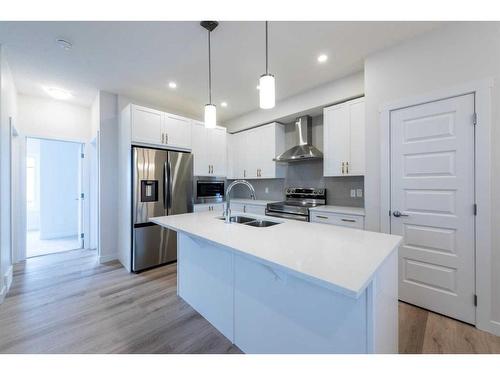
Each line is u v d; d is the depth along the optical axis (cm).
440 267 202
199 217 232
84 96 355
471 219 186
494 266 177
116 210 350
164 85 318
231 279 172
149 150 317
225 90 336
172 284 268
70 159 512
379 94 237
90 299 231
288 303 134
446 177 198
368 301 102
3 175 234
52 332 179
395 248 130
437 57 202
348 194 343
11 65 261
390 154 229
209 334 180
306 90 339
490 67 178
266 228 176
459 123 191
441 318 197
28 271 304
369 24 199
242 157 461
